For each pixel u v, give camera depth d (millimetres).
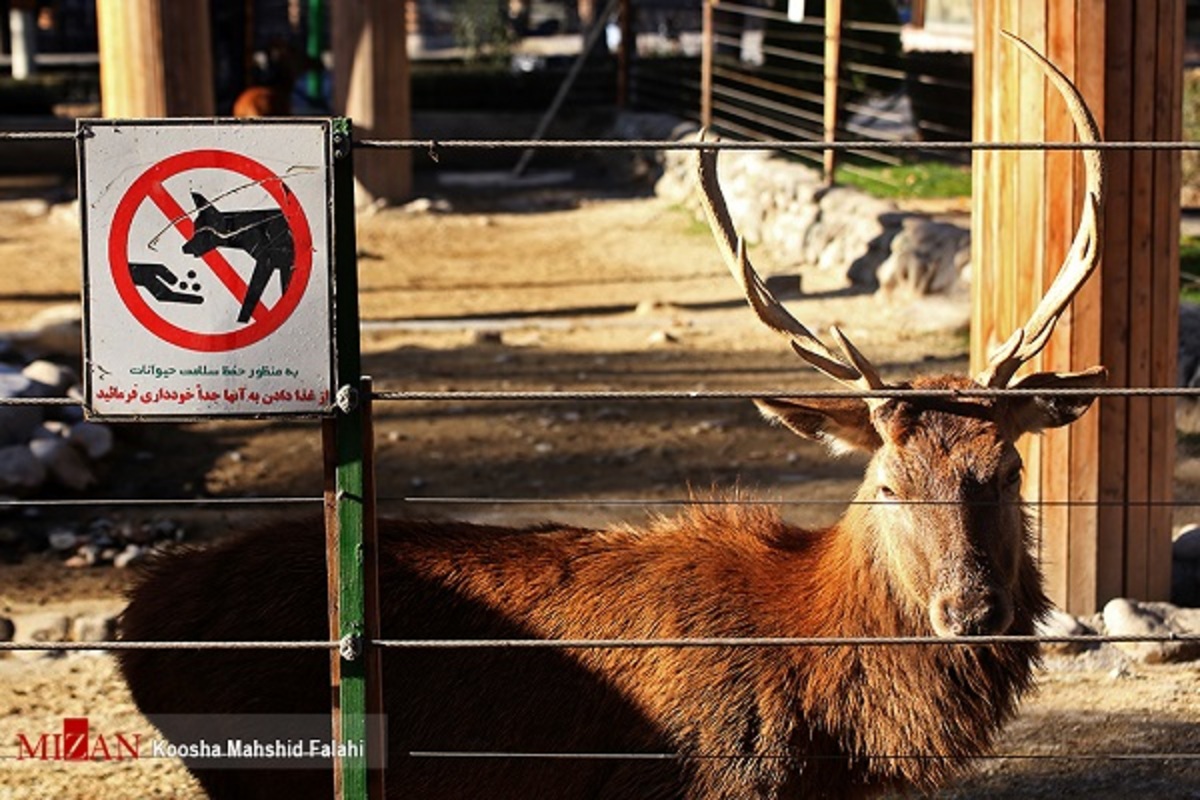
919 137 18094
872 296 12883
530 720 4336
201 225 3377
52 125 23938
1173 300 6539
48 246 16156
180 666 4414
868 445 4383
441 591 4422
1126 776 5395
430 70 26516
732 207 16703
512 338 12180
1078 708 5941
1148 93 6375
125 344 3398
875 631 4309
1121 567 6598
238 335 3410
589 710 4320
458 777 4375
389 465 9102
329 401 3451
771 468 8906
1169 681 6195
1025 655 4406
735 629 4363
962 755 4348
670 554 4512
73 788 5359
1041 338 4391
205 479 8883
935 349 11227
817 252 14227
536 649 4344
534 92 25844
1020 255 6504
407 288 14164
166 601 4465
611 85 25422
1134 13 6336
